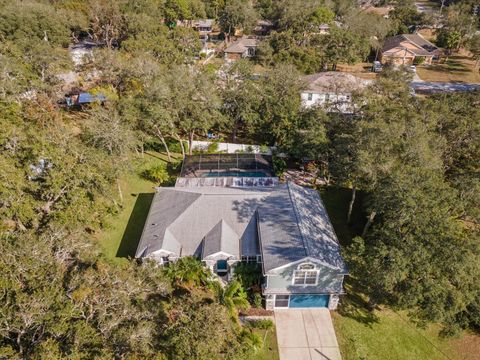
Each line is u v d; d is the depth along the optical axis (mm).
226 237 30969
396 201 26875
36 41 64250
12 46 58188
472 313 24859
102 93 58094
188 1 116750
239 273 30250
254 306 29469
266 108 50062
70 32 86562
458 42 97625
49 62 59188
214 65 80750
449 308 23328
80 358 16641
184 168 44094
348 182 34875
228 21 109750
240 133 58031
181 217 32875
